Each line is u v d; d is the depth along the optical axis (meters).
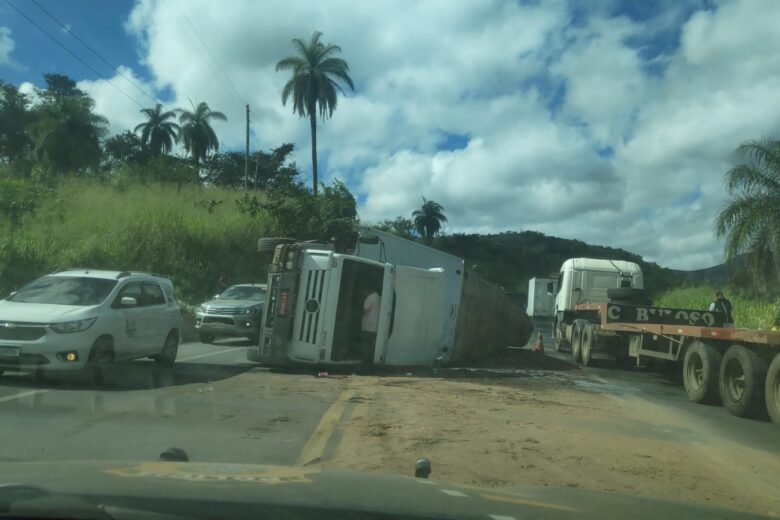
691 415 10.68
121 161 66.19
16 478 2.48
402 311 14.64
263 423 8.30
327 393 10.80
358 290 14.53
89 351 10.69
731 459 7.44
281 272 13.80
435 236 88.88
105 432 7.51
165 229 30.95
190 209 35.78
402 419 8.62
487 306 18.45
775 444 8.67
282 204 36.88
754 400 10.52
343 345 13.84
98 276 12.16
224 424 8.16
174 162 50.75
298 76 48.50
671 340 14.15
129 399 9.58
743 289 27.64
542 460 6.79
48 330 10.38
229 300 19.77
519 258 87.88
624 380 15.46
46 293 11.64
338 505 2.33
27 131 52.34
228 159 63.81
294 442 7.34
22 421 7.90
